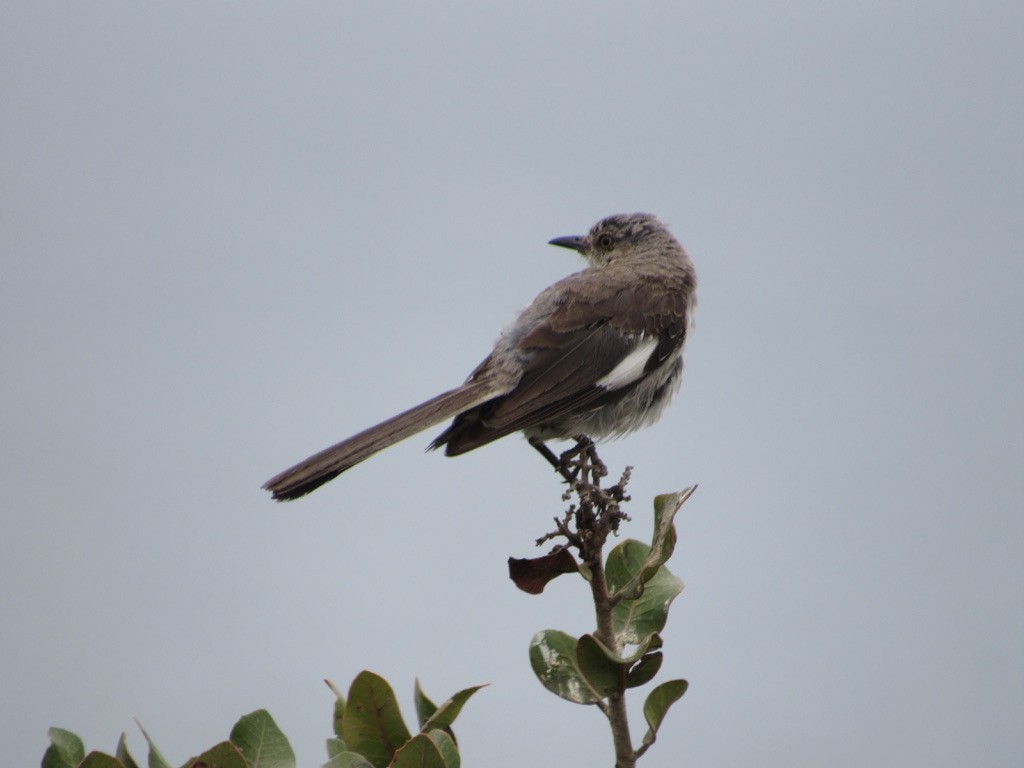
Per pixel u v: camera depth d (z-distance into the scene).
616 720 7.06
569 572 7.51
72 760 6.40
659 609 7.68
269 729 6.51
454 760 6.36
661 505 7.58
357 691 6.77
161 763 6.28
